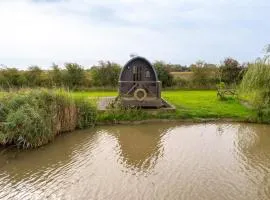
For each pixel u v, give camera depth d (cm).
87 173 1231
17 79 3675
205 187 1092
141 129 1973
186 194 1038
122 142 1681
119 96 2378
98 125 2080
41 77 3928
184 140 1714
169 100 2925
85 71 4325
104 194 1043
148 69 2594
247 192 1052
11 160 1388
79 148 1570
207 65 4619
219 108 2467
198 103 2723
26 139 1548
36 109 1647
